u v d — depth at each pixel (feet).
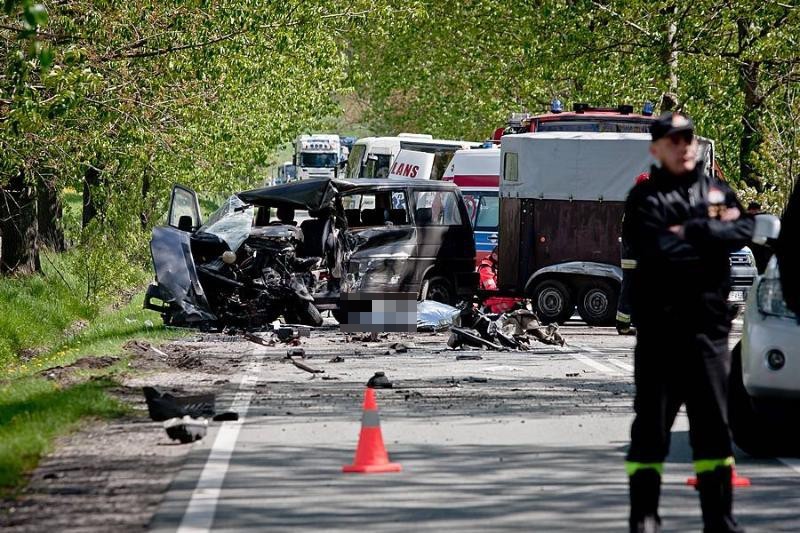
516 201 119.03
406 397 63.57
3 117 103.50
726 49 163.63
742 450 48.37
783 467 44.96
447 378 72.43
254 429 53.01
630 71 169.99
